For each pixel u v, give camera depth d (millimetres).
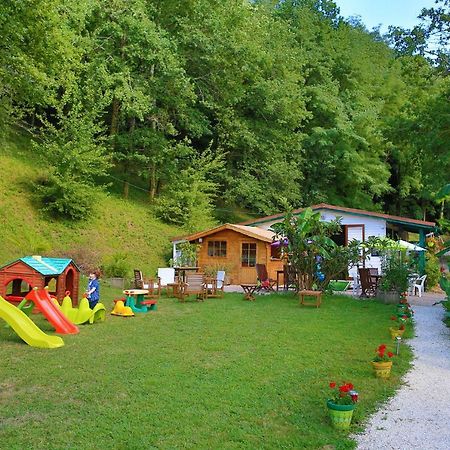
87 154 22219
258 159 31266
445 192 13227
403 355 8680
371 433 5215
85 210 22984
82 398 5988
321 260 16984
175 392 6238
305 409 5785
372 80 38375
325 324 11547
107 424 5176
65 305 11734
